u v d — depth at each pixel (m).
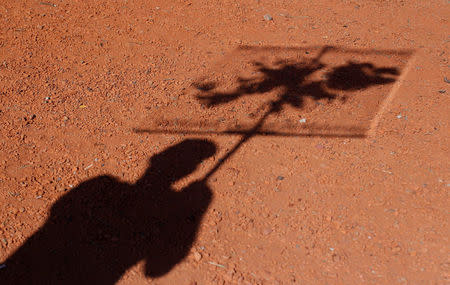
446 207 2.28
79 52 2.91
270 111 2.66
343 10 3.64
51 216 2.16
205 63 2.93
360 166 2.43
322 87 2.83
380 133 2.59
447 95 2.84
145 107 2.62
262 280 2.04
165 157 2.40
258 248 2.13
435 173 2.41
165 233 2.15
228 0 3.59
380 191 2.32
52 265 2.03
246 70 2.90
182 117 2.59
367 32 3.36
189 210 2.23
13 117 2.51
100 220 2.16
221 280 2.03
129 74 2.80
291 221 2.21
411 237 2.17
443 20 3.61
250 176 2.36
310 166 2.42
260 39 3.17
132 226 2.16
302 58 3.03
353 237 2.17
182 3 3.49
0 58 2.80
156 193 2.27
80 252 2.07
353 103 2.75
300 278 2.05
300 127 2.60
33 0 3.29
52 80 2.71
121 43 3.02
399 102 2.78
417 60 3.11
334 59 3.05
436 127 2.63
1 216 2.14
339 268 2.08
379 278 2.05
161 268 2.06
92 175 2.31
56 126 2.49
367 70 2.99
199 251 2.11
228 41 3.12
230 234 2.16
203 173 2.36
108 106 2.61
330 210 2.25
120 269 2.04
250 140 2.52
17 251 2.06
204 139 2.50
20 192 2.22
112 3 3.38
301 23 3.39
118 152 2.41
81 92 2.66
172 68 2.87
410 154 2.49
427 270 2.08
